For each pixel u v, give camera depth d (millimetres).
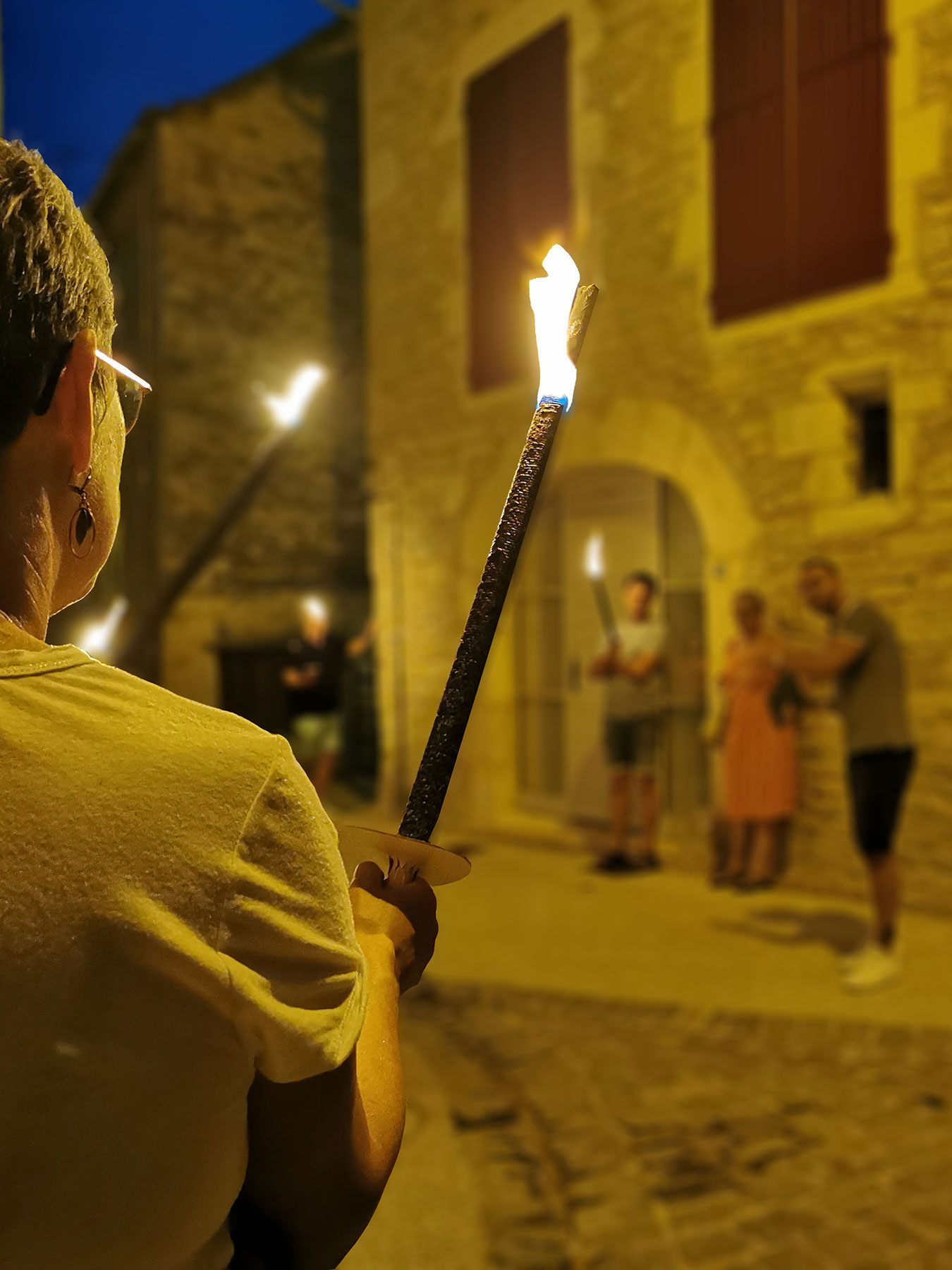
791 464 5520
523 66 6902
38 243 606
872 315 5148
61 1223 530
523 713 7555
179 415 9406
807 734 5555
